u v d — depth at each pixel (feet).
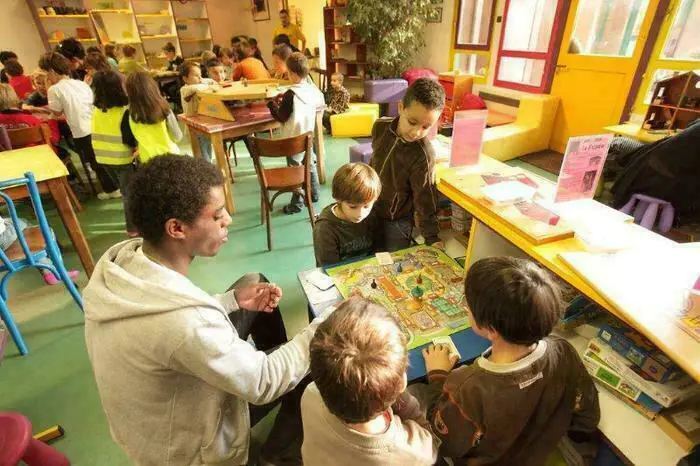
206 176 2.48
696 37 10.47
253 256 8.41
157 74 21.97
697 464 2.80
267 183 8.37
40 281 7.54
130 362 2.37
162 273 2.43
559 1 13.47
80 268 8.01
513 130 13.85
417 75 18.25
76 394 5.24
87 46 23.18
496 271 2.55
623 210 8.94
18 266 5.65
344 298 4.18
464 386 2.80
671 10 10.63
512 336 2.48
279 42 20.59
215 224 2.60
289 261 8.20
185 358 2.33
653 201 8.38
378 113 17.10
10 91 10.03
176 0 25.68
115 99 8.12
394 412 2.72
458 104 16.76
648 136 9.31
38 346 6.04
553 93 14.53
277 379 2.83
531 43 15.03
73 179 12.46
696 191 7.95
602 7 12.43
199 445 2.77
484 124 4.75
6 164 6.42
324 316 3.35
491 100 17.25
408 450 2.21
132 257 2.55
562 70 13.99
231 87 10.80
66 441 4.65
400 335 2.12
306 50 23.07
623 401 3.37
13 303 6.95
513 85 16.08
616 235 3.37
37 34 21.65
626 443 3.03
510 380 2.58
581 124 13.74
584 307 3.89
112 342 2.38
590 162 3.73
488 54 16.92
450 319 3.88
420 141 4.96
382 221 5.76
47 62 11.19
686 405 3.09
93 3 22.80
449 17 18.24
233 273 7.85
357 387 1.89
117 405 2.56
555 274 3.24
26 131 8.40
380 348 1.98
